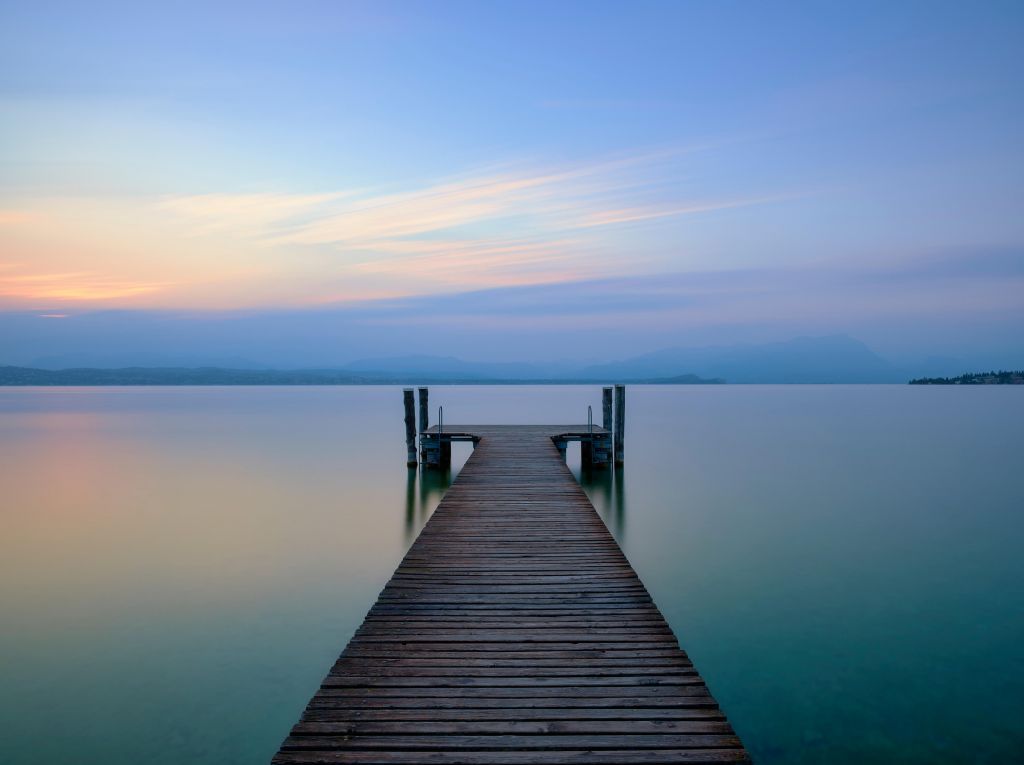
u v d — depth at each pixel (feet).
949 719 17.48
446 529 24.29
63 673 20.13
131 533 36.55
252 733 17.06
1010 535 35.63
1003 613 24.58
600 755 10.35
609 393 57.00
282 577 28.89
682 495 46.75
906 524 38.29
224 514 41.22
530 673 12.95
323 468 60.08
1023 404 202.80
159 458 67.97
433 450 54.60
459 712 11.51
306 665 20.61
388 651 13.96
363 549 33.24
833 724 17.28
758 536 35.47
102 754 16.14
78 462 65.10
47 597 26.50
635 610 16.35
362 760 10.18
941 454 70.23
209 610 25.00
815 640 22.24
